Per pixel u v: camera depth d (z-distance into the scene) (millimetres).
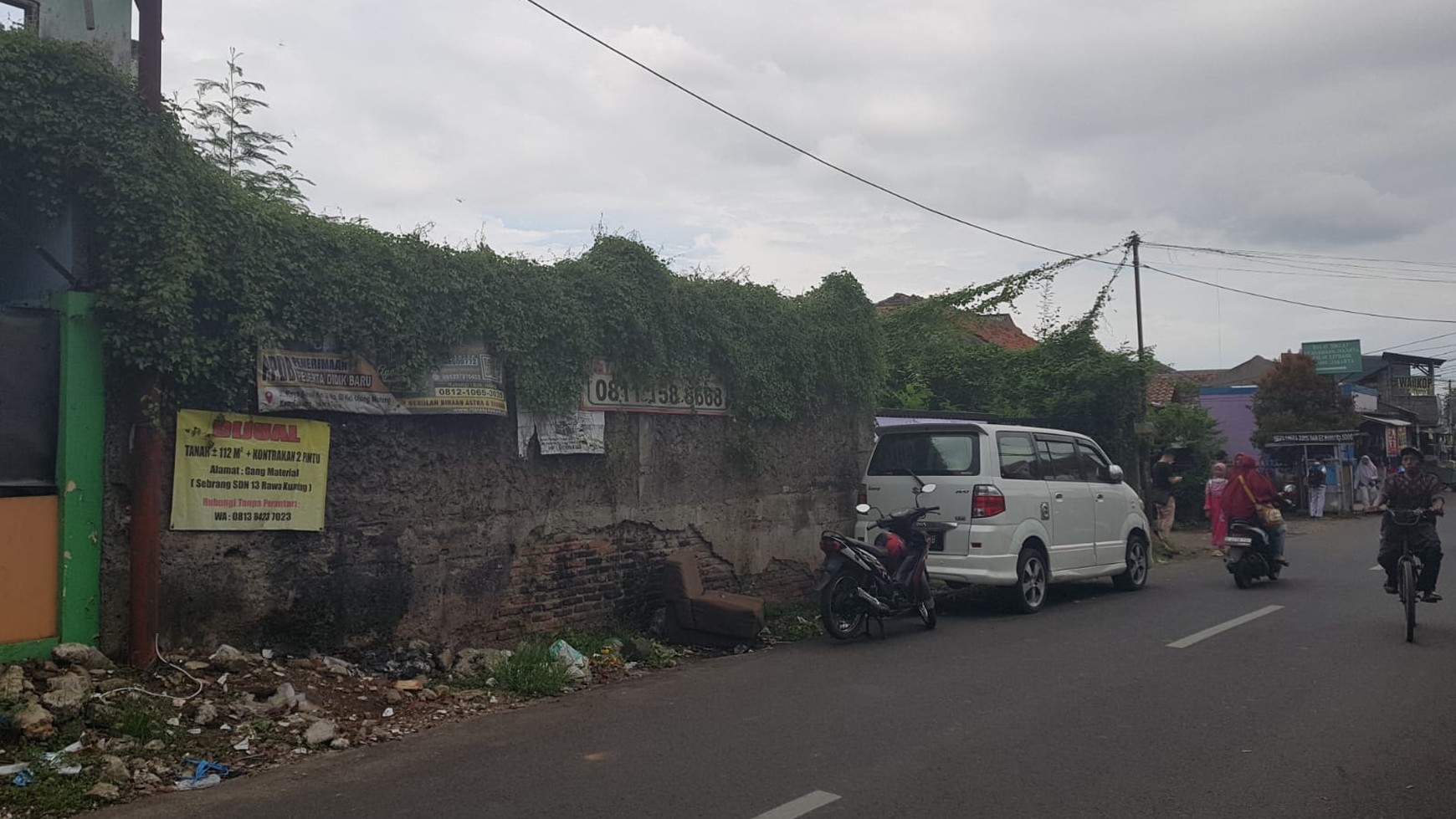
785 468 11414
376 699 6641
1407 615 8578
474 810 4711
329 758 5582
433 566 7914
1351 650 8250
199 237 6512
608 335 9195
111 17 7992
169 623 6520
